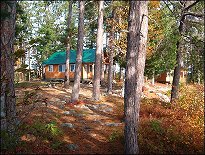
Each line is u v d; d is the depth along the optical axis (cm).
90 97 2280
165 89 3228
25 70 998
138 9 995
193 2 1838
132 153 970
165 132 1141
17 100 1809
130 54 991
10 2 907
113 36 2645
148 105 1688
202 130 1198
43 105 1711
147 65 2016
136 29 992
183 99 1712
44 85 2938
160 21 1875
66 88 2838
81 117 1527
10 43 959
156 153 1019
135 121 985
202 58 1734
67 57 2975
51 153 956
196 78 1922
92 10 3008
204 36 1833
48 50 5219
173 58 1834
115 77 4369
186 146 1076
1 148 893
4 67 944
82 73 3953
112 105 1959
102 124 1391
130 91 984
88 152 1016
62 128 1262
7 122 949
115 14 2586
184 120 1361
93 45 5369
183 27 1856
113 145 1084
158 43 1881
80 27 1981
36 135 1066
